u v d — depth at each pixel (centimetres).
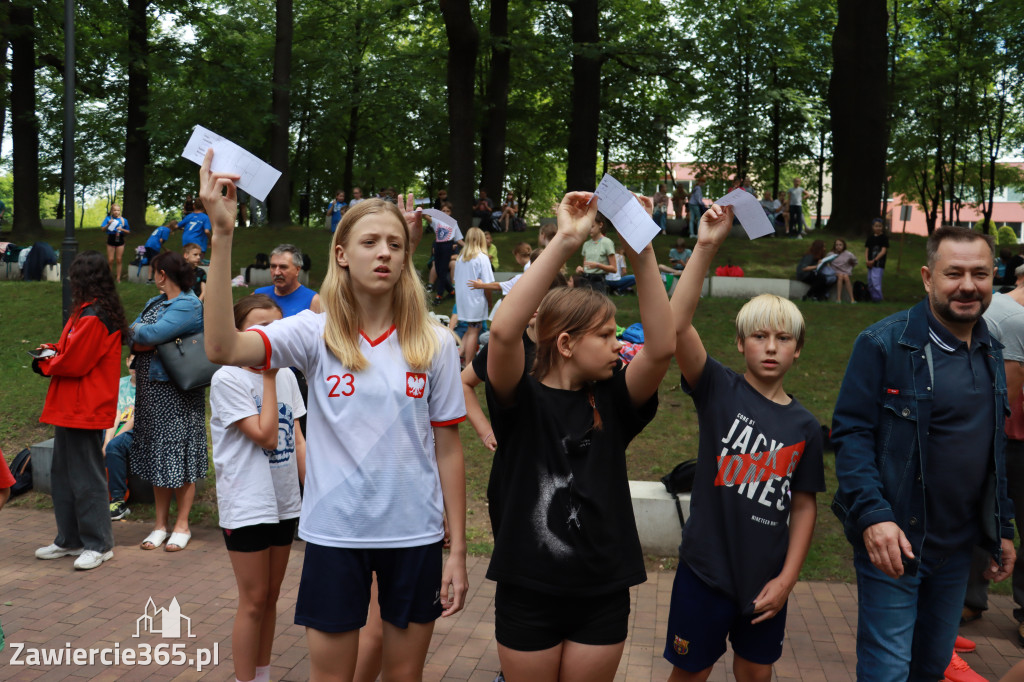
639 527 580
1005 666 424
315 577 258
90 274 553
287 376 389
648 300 259
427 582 266
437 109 3159
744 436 304
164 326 575
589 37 2233
